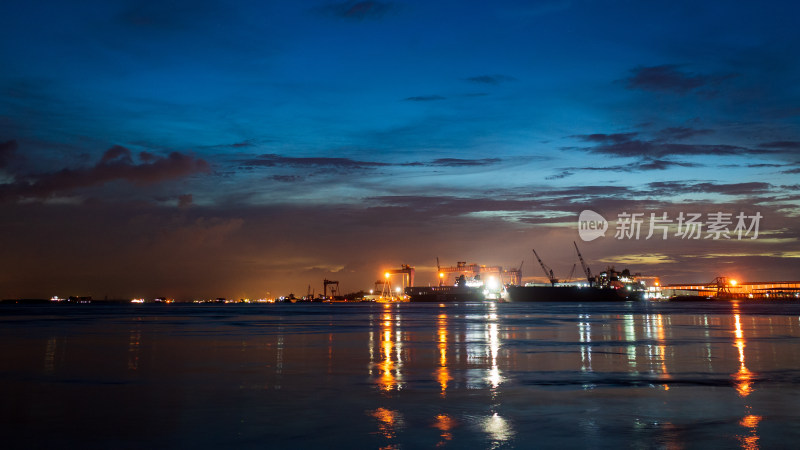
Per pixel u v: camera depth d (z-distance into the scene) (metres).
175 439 15.24
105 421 17.22
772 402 19.66
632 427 16.23
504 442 14.78
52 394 21.59
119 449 14.38
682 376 25.66
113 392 21.98
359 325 72.50
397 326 69.38
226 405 19.48
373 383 23.98
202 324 76.19
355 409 18.77
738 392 21.64
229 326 70.06
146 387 23.08
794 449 14.09
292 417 17.64
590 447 14.33
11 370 28.19
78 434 15.79
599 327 65.00
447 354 35.28
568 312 133.12
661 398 20.45
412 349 38.59
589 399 20.33
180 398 20.73
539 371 27.50
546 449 14.17
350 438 15.23
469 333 55.00
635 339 46.59
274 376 26.03
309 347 40.31
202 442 14.95
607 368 28.50
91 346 41.06
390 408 18.91
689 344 41.66
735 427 16.22
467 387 22.94
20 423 17.02
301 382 24.28
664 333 53.72
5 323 78.25
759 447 14.27
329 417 17.62
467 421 17.06
